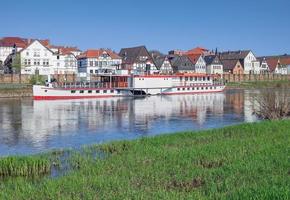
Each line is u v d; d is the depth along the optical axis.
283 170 16.62
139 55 136.88
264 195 12.31
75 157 21.98
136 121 46.50
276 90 113.00
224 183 14.92
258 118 47.28
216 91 102.00
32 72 125.38
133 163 19.44
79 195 14.19
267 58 187.12
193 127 41.16
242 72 161.88
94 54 134.88
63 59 134.88
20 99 79.31
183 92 95.38
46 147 30.17
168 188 15.17
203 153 20.97
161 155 21.03
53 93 78.94
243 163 18.08
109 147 24.89
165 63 142.00
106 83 85.94
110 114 53.84
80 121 46.28
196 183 15.84
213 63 150.88
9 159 20.06
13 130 39.09
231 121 46.03
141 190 14.48
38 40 126.56
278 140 24.86
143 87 89.38
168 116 51.75
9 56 133.50
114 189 14.80
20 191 14.98
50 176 18.59
